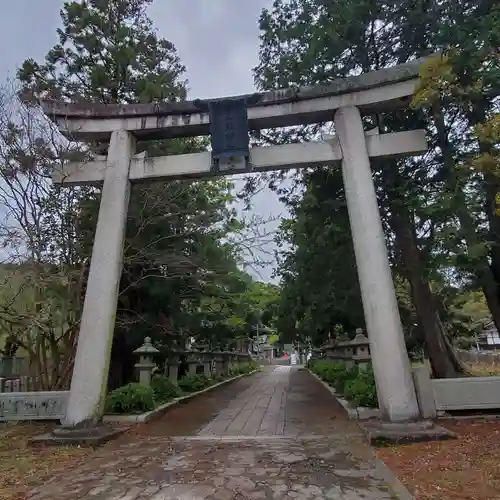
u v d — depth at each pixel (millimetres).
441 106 9109
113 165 9008
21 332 10555
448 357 11945
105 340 7977
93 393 7676
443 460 5430
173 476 5230
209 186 14344
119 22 12812
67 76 12258
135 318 12188
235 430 8359
